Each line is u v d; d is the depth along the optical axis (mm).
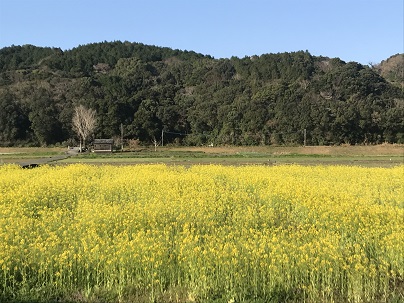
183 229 10391
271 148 61594
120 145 68188
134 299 7664
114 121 72562
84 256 8352
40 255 8375
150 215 11492
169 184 16984
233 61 105375
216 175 21172
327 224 11164
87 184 16672
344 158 44531
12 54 117125
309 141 66875
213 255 8102
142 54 125500
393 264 8617
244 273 7844
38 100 73750
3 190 15945
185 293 7828
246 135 70250
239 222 11469
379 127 66625
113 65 115375
